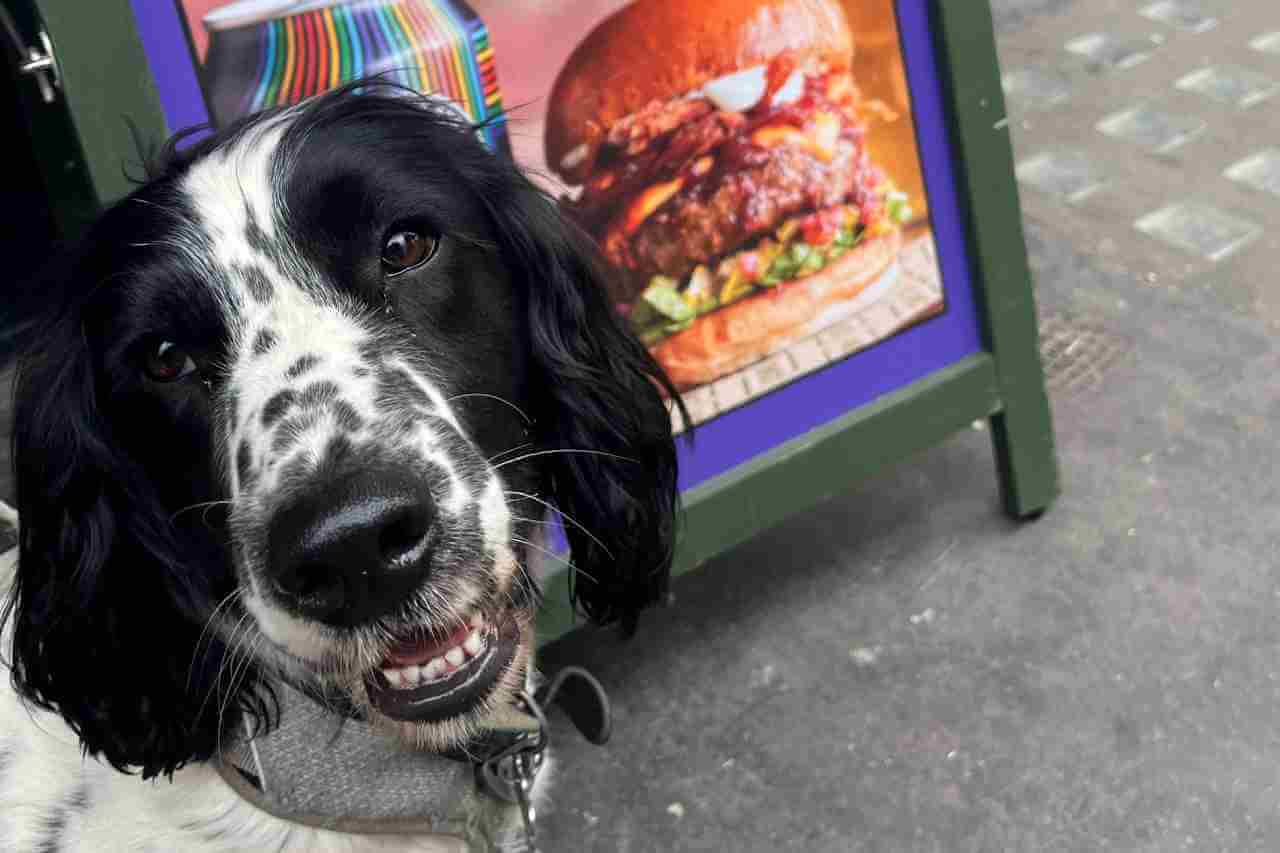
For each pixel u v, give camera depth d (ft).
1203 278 3.20
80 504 1.38
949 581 2.50
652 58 1.97
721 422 2.21
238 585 1.35
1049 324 3.10
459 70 1.84
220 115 1.72
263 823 1.43
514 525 1.42
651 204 2.04
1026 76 4.14
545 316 1.53
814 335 2.24
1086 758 2.16
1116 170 3.64
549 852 2.12
